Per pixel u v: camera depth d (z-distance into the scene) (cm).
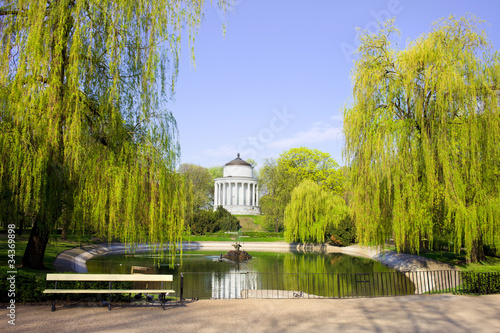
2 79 1412
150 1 1644
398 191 2214
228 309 1184
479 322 1016
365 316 1098
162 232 1716
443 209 2212
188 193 2161
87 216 1535
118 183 1518
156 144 1686
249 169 10519
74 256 3409
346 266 3541
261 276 2806
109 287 1156
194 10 1694
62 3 1477
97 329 910
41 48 1417
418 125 2270
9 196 1433
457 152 2156
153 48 1622
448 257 3075
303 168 7238
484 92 2156
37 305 1147
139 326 949
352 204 2503
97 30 1555
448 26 2269
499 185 2189
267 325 991
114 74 1535
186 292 2088
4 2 1491
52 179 1463
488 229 2169
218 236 6881
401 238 2220
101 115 1571
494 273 1538
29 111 1404
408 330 940
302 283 2477
